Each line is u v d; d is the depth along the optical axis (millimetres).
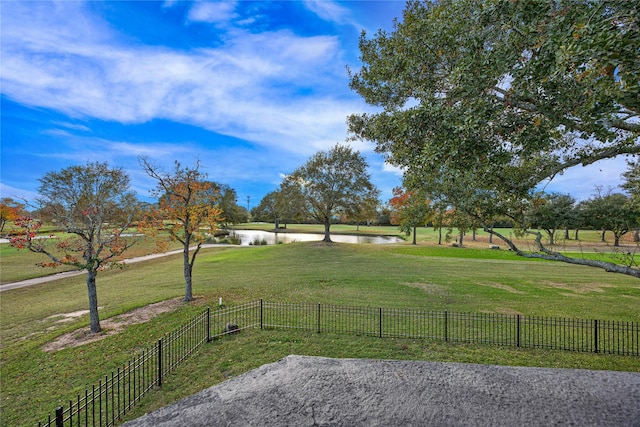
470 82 5375
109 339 8938
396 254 28406
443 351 7551
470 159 5434
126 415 5379
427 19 7074
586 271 19156
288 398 3938
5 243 32969
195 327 9195
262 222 110312
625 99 3727
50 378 6914
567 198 36594
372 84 9188
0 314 12477
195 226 13227
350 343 8078
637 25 3660
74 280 19625
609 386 3963
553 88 4430
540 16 4551
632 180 9836
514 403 3646
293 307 11312
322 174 34719
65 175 11000
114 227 11930
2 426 5324
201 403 3934
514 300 12391
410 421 3387
